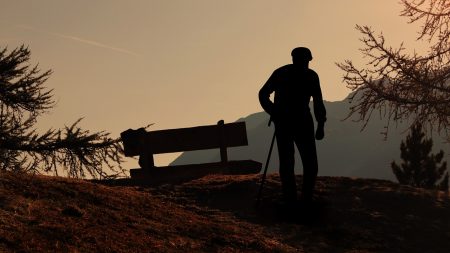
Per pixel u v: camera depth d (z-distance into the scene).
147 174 14.89
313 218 10.75
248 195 11.66
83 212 9.08
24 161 15.53
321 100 10.88
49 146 16.91
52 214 8.79
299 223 10.59
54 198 9.54
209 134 14.92
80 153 17.09
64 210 9.02
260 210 10.98
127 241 8.34
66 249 7.60
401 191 12.23
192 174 14.84
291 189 10.89
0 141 16.36
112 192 10.66
